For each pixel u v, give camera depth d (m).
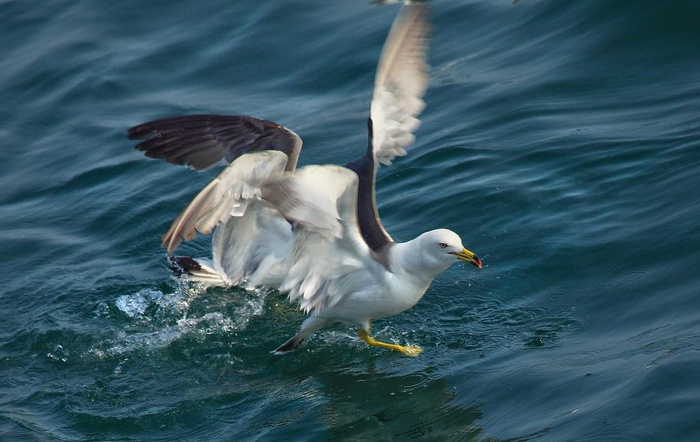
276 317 14.64
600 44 19.42
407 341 13.16
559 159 16.38
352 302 12.48
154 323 14.60
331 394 12.15
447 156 17.19
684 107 17.20
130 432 11.88
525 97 18.47
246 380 12.91
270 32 22.12
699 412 10.05
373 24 21.62
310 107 19.73
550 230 14.71
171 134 12.17
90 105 20.81
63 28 23.38
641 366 11.08
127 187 18.27
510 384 11.51
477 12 21.34
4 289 15.66
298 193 10.49
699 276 12.79
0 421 12.18
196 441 11.49
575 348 12.09
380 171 17.22
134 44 22.48
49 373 13.43
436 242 12.00
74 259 16.39
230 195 10.72
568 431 10.30
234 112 19.77
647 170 15.50
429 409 11.45
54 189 18.58
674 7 19.53
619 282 13.24
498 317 13.34
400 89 13.01
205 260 15.65
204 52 21.94
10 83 21.73
